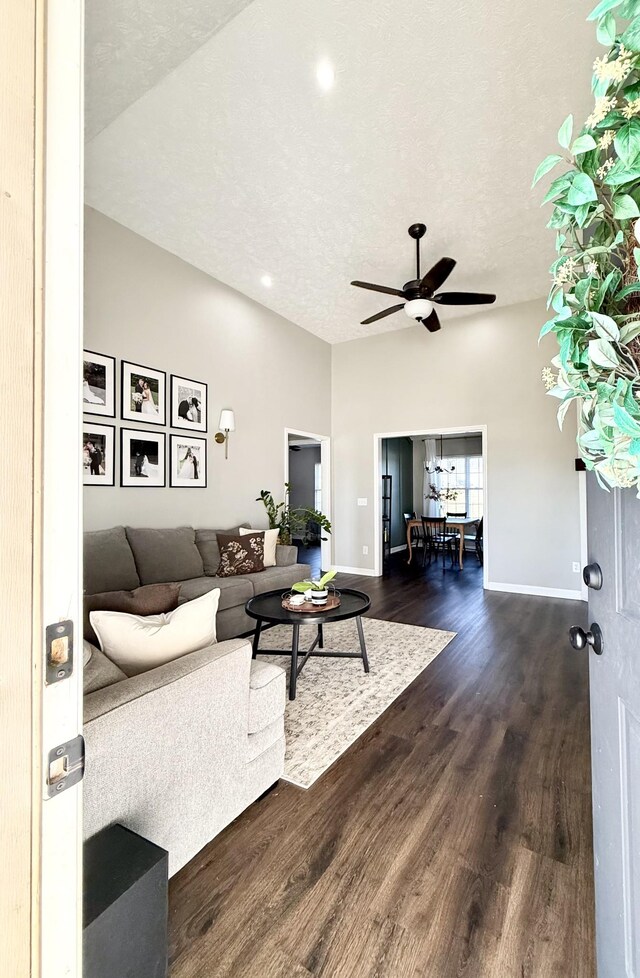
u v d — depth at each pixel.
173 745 1.27
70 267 0.52
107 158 2.86
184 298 4.22
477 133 2.64
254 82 2.29
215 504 4.57
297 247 3.97
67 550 0.52
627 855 0.77
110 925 0.84
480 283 4.68
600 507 0.93
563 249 0.66
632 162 0.50
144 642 1.47
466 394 5.56
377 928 1.19
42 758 0.49
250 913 1.23
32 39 0.48
